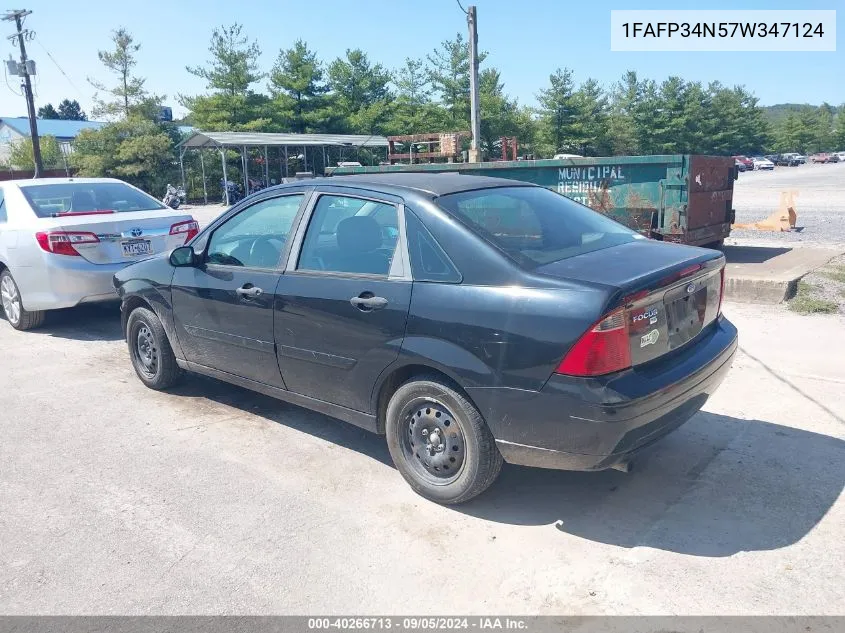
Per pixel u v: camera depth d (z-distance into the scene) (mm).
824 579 3004
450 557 3279
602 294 3088
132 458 4461
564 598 2949
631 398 3076
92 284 7305
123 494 3984
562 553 3275
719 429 4562
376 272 3846
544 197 4387
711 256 3785
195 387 5840
